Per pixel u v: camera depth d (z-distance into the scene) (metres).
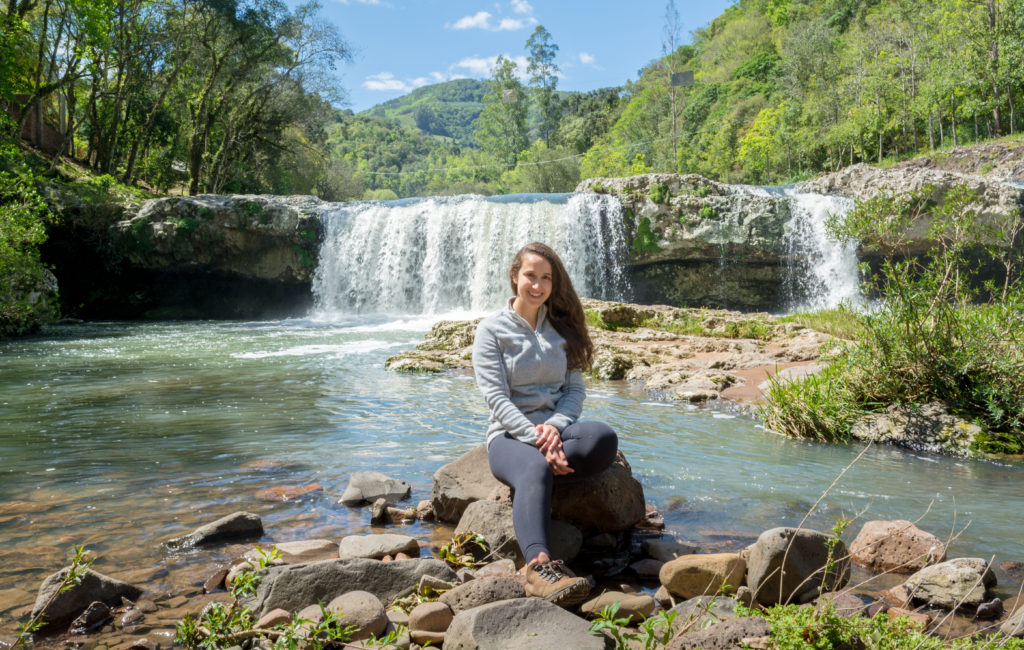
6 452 4.54
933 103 35.50
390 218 21.11
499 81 78.75
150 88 30.58
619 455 3.20
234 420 5.69
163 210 20.22
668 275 21.12
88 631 2.06
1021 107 34.50
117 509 3.31
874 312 5.80
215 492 3.62
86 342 12.84
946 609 2.28
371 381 8.03
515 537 2.73
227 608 2.07
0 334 13.86
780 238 19.56
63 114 29.55
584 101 95.31
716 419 5.97
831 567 2.32
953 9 36.59
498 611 1.92
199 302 22.00
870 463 4.46
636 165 56.69
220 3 28.20
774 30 65.56
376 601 2.10
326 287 21.31
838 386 5.58
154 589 2.37
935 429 5.04
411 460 4.35
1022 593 2.38
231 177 34.31
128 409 6.20
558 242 20.23
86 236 20.50
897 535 2.75
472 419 5.75
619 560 2.79
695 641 1.79
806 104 44.00
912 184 18.38
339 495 3.59
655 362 9.04
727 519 3.26
